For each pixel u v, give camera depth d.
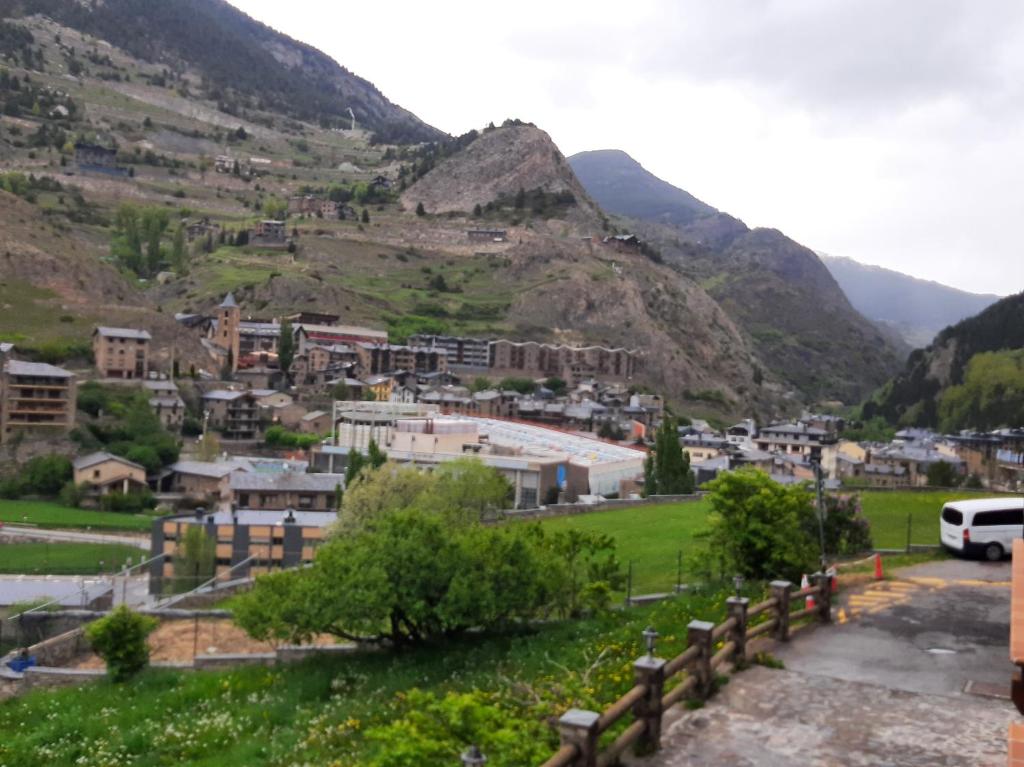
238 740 21.08
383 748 12.64
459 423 112.06
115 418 128.50
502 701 16.88
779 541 26.33
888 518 41.59
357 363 188.50
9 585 59.22
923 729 13.23
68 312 161.00
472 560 27.28
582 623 26.16
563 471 100.19
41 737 24.00
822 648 17.98
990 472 154.75
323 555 28.91
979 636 19.09
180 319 195.25
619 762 11.88
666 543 41.31
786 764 11.90
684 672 16.56
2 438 117.38
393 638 28.27
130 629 31.33
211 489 114.69
